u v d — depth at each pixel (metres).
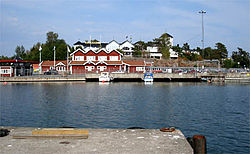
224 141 17.80
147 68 98.12
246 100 38.97
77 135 9.88
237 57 146.50
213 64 139.12
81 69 84.44
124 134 10.49
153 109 30.16
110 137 10.06
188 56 148.62
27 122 23.36
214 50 158.88
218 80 80.44
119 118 24.97
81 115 26.38
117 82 75.81
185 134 19.42
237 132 20.09
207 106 32.88
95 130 11.16
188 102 36.38
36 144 9.09
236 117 25.94
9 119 24.58
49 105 32.69
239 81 82.44
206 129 20.98
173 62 128.75
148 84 69.25
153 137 10.03
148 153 8.28
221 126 22.02
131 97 41.16
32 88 55.06
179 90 53.56
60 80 74.50
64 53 127.62
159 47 145.00
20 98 39.25
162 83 73.56
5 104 33.44
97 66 84.88
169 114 27.19
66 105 32.75
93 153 8.25
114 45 139.12
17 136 9.82
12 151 8.37
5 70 75.81
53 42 154.38
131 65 86.56
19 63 80.12
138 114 27.00
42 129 10.92
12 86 59.75
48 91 49.28
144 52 134.50
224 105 33.88
